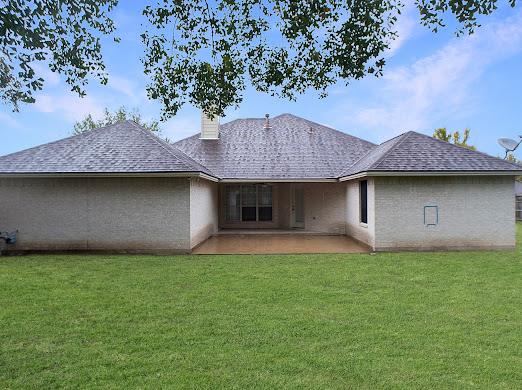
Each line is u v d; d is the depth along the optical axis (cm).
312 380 445
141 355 512
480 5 496
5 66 520
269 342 554
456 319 647
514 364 482
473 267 1092
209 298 779
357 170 1528
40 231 1422
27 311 696
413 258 1250
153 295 805
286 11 552
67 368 475
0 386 432
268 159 1992
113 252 1406
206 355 511
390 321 640
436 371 464
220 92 626
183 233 1395
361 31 530
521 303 737
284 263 1173
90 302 753
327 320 645
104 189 1412
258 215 2211
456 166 1391
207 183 1773
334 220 1953
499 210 1412
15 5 486
